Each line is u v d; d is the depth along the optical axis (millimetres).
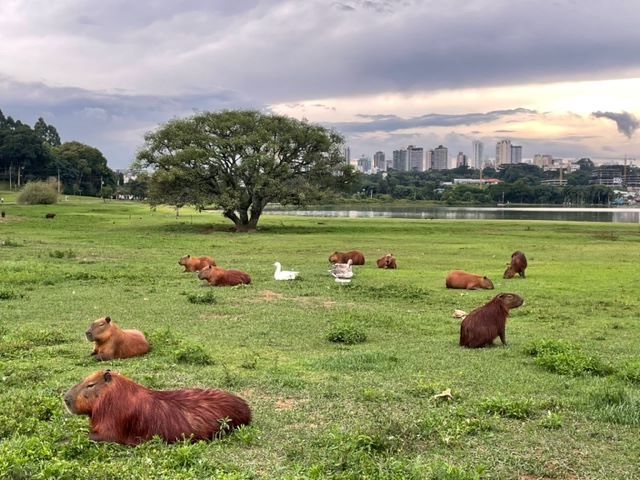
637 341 11891
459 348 11023
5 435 6090
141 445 5652
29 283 17797
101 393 5840
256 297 16391
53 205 76250
